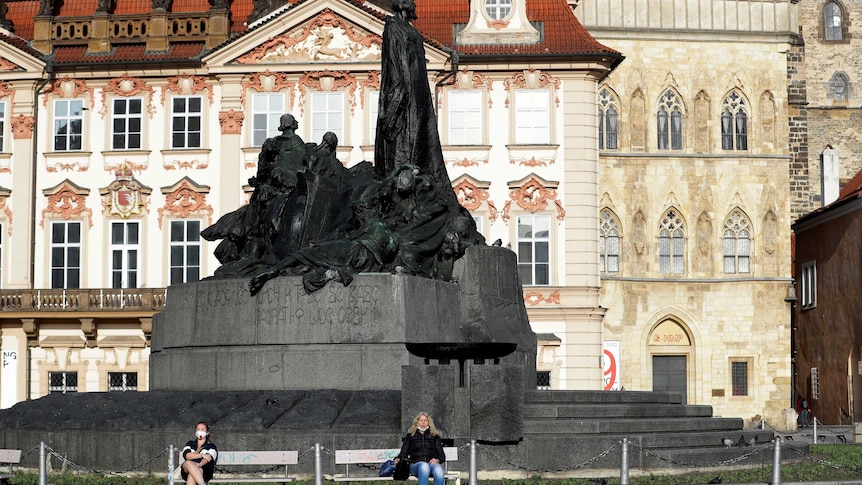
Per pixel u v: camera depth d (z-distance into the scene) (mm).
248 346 42625
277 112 88250
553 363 87438
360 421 37688
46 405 43000
